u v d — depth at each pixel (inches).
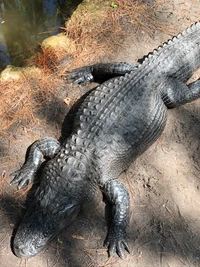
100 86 127.4
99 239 114.3
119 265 111.1
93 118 119.7
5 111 131.2
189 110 133.3
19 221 115.6
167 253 112.7
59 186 111.9
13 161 124.4
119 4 153.7
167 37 147.7
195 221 116.4
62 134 128.6
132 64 134.7
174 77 130.8
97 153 115.3
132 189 120.7
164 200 119.0
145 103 121.9
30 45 149.4
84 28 147.0
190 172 123.0
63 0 164.6
